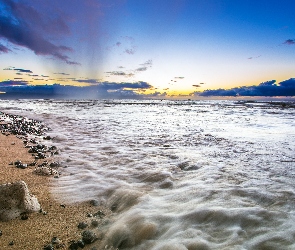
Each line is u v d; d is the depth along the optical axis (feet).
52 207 13.51
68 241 10.37
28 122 58.08
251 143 33.58
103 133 43.50
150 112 122.42
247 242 9.45
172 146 31.22
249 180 17.25
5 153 25.26
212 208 12.35
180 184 16.62
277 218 11.18
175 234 10.35
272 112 123.24
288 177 17.95
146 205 13.19
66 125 55.83
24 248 9.74
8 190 12.72
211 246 9.32
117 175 18.89
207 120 74.74
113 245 10.24
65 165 21.89
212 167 20.93
